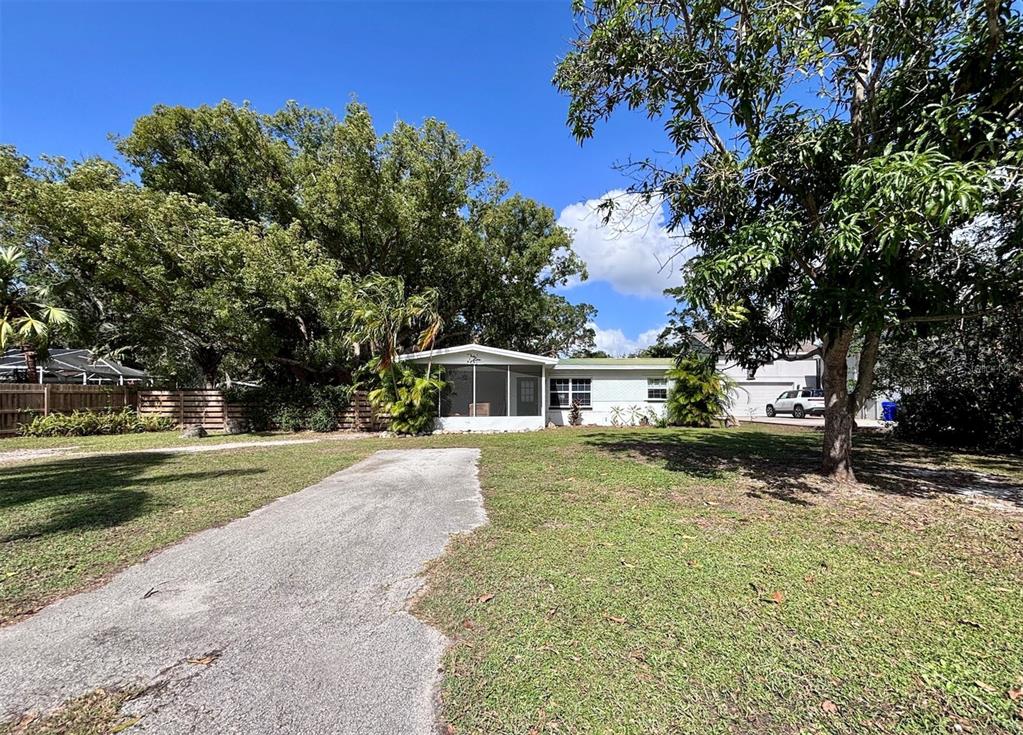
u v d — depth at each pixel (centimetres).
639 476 711
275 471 781
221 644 257
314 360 1645
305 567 366
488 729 193
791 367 2770
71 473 760
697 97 700
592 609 294
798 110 605
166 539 427
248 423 1598
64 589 325
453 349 1543
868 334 686
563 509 527
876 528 458
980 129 513
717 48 653
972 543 417
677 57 675
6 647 253
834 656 244
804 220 626
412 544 417
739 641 258
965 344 976
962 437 1078
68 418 1413
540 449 1042
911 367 1179
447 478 716
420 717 200
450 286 2056
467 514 512
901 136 557
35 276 1405
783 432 1461
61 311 1380
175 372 1719
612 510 522
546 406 1780
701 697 213
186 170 1686
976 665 236
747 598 309
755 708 206
